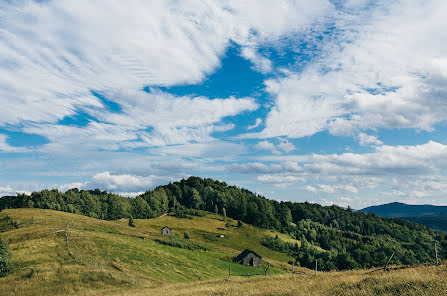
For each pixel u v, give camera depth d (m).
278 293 15.83
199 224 168.00
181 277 57.69
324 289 15.05
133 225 144.62
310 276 25.27
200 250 95.75
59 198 165.50
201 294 20.36
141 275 51.62
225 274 67.31
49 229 77.19
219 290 21.33
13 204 160.25
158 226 152.62
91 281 43.41
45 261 51.38
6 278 43.19
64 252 56.72
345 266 104.44
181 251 81.44
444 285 11.98
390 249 139.50
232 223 180.38
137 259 61.62
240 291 19.42
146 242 83.00
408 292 11.87
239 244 139.88
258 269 80.06
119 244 68.81
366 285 14.23
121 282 44.56
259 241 149.50
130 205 187.75
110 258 58.44
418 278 13.70
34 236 68.44
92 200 174.75
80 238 67.25
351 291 13.32
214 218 187.62
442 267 18.97
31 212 115.19
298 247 152.00
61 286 40.66
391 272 19.58
